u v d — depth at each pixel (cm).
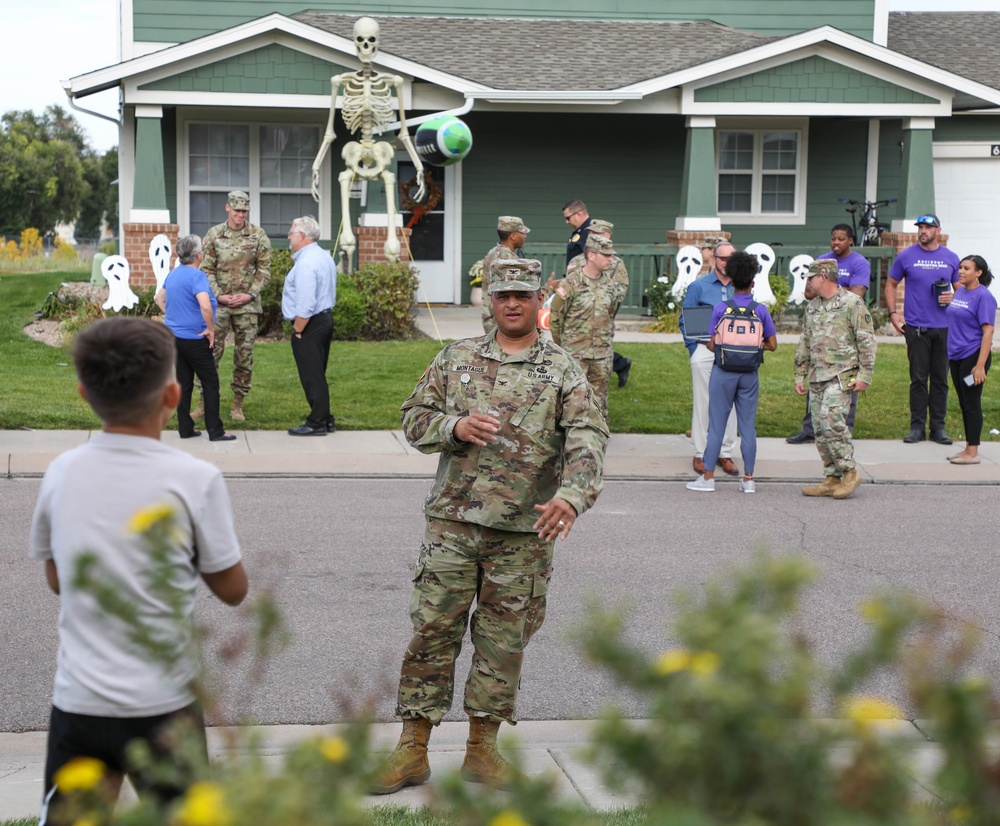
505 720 883
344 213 3338
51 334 3097
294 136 3812
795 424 2398
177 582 558
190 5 3828
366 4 4003
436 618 873
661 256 3716
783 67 3572
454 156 3219
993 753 375
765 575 381
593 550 1537
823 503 1847
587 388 862
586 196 3972
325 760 355
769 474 2031
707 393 1972
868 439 2314
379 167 3334
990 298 2075
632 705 1048
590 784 841
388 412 2350
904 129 3709
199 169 3788
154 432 582
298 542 1544
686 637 364
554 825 359
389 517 1686
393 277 3122
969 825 350
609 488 1927
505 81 3541
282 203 3838
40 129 9112
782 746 339
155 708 547
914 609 372
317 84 3462
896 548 1578
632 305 3728
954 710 350
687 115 3609
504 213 3956
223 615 1241
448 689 892
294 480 1917
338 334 3073
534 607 877
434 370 891
